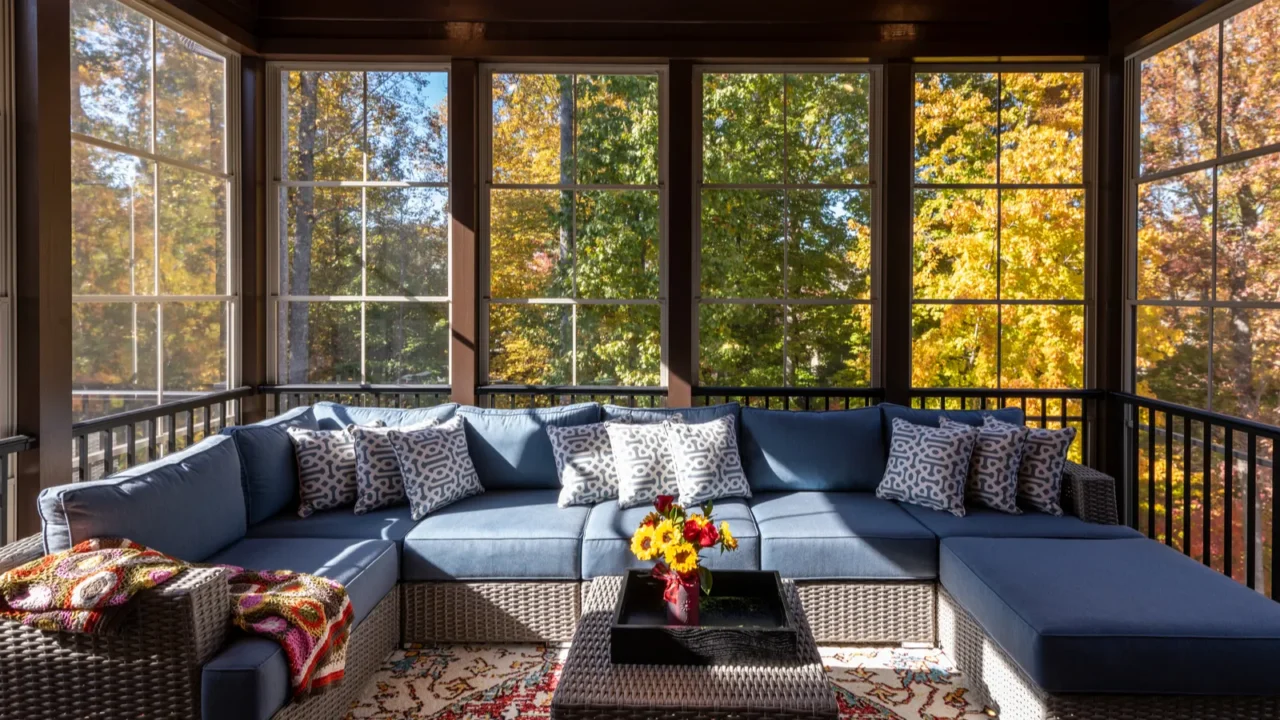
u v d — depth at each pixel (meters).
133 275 3.58
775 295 4.52
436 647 3.13
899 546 3.10
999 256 4.46
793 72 4.48
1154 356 4.07
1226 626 2.16
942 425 3.62
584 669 2.12
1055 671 2.14
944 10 4.30
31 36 2.92
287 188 4.56
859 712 2.60
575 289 4.56
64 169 3.06
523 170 4.54
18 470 2.95
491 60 4.43
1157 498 4.03
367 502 3.41
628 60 4.41
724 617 2.41
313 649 2.19
